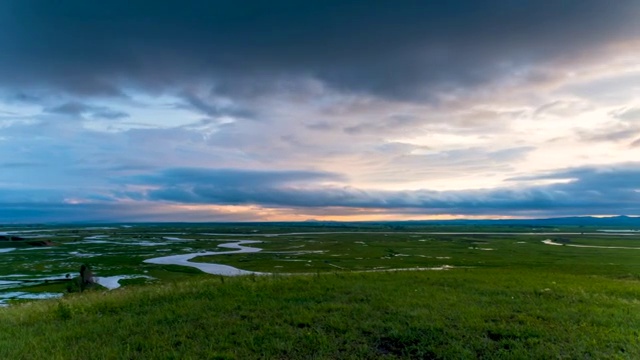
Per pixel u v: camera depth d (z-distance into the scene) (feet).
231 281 73.51
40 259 333.83
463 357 34.96
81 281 184.03
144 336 41.06
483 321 44.39
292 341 38.60
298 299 56.85
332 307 50.67
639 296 62.34
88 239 613.11
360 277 80.94
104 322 46.85
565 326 42.88
